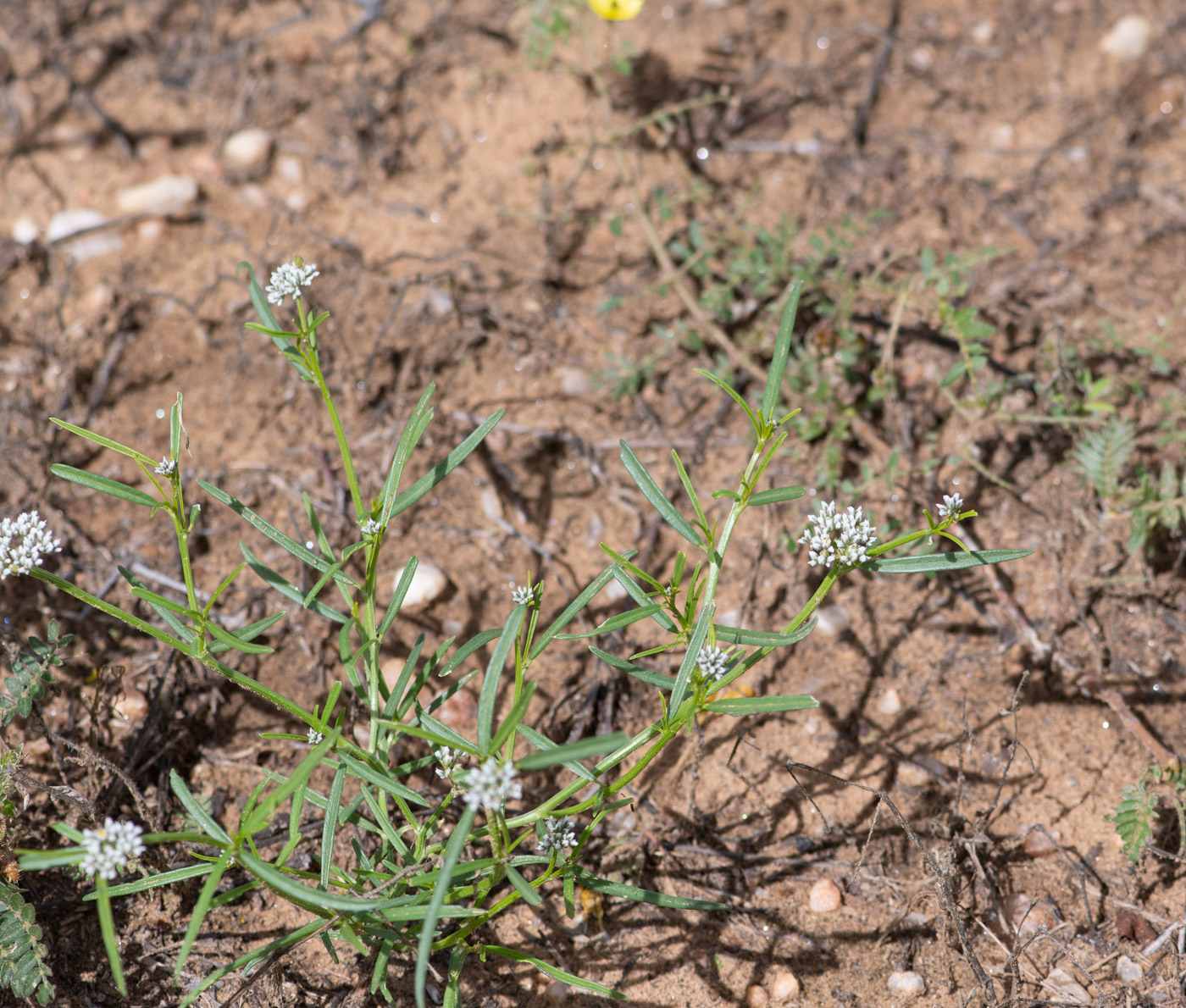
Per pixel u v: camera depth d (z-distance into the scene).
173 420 1.77
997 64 3.93
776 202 3.54
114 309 3.27
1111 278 3.31
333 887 2.12
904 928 2.19
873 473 2.81
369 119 3.75
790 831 2.35
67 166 3.64
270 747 2.46
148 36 4.02
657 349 3.20
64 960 2.10
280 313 3.23
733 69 3.93
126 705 2.47
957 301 3.21
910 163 3.65
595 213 3.54
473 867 1.74
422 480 1.88
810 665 2.62
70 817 2.25
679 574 1.79
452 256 3.40
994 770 2.42
